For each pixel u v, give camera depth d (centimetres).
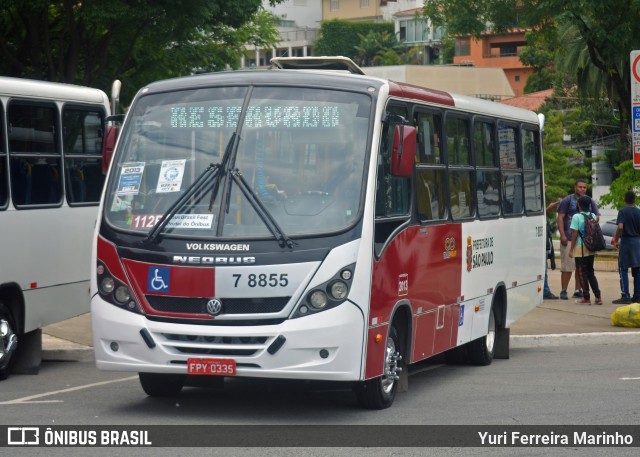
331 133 1023
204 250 981
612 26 3081
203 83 1064
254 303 970
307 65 1288
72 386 1258
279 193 1001
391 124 1081
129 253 1004
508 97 8056
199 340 979
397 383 1127
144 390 1156
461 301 1329
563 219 2262
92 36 3084
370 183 1009
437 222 1225
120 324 998
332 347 967
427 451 891
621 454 895
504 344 1555
